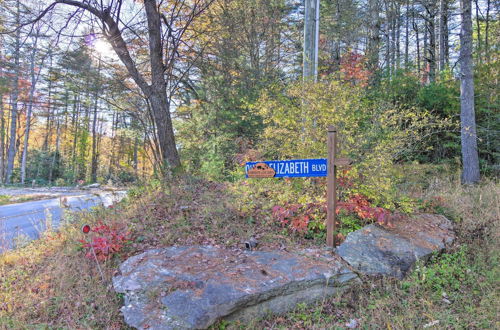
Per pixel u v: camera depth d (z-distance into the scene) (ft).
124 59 26.96
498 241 13.57
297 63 51.13
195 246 13.93
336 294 11.15
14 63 50.55
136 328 9.57
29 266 14.37
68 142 109.19
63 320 10.73
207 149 35.88
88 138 107.45
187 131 36.68
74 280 12.57
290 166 14.49
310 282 10.98
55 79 33.53
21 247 16.63
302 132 15.97
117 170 28.50
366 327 9.70
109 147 79.87
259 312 10.39
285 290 10.73
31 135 114.21
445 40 55.42
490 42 40.24
